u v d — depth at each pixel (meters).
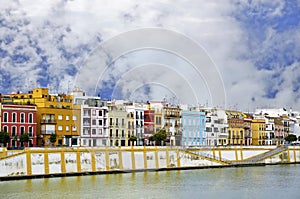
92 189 138.38
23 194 128.62
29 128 184.62
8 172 149.50
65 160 162.25
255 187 151.00
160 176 170.25
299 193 141.88
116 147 176.00
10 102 188.88
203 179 165.50
